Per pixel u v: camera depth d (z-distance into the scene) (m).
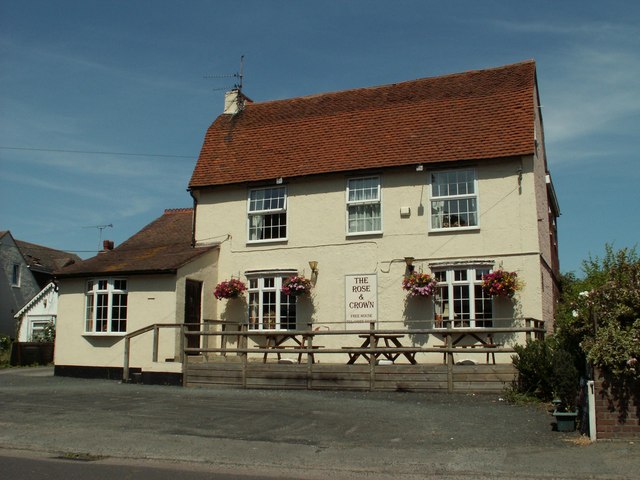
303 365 16.89
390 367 16.05
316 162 21.80
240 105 25.17
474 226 19.53
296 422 12.05
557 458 9.14
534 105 20.73
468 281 19.30
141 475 8.50
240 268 22.31
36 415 12.96
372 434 10.98
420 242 20.06
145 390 16.95
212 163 23.59
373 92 23.52
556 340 14.55
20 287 40.78
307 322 20.41
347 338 20.44
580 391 11.52
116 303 21.72
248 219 22.52
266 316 21.61
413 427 11.51
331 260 21.06
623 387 10.12
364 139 21.80
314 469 8.93
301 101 24.59
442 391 15.52
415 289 19.20
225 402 14.50
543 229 20.75
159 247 23.56
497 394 14.99
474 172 19.81
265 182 22.17
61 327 22.48
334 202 21.36
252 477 8.44
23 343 27.77
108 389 17.23
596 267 19.91
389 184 20.77
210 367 17.91
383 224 20.59
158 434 11.07
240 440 10.60
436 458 9.32
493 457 9.30
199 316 21.70
